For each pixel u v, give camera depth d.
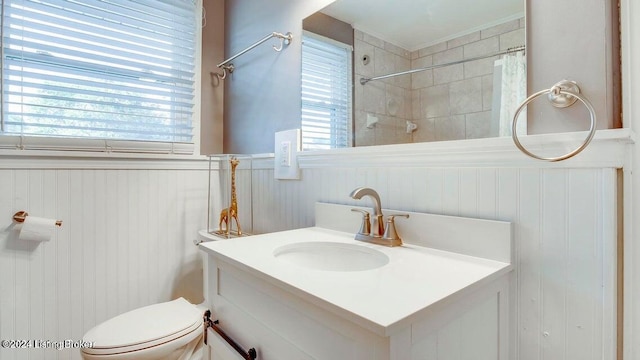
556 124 0.70
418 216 0.91
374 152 1.04
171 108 1.82
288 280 0.63
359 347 0.51
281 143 1.44
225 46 1.99
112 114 1.63
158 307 1.35
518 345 0.75
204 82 1.93
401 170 0.98
